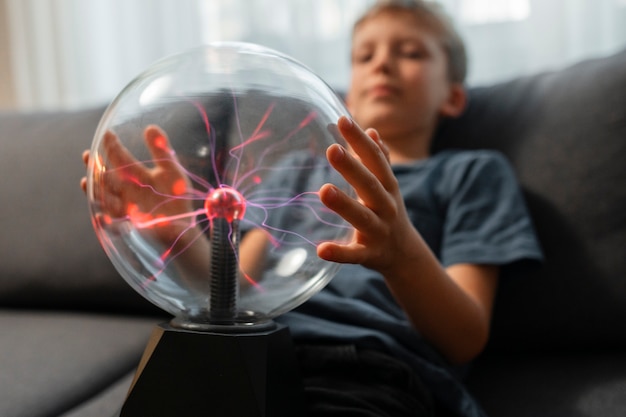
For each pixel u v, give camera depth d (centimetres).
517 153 87
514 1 119
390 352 64
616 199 79
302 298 50
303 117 46
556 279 79
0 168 98
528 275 80
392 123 94
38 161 97
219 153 44
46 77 156
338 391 58
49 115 104
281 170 45
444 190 84
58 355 71
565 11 115
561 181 82
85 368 69
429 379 64
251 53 49
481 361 81
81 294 90
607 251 78
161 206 45
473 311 67
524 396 68
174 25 144
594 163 81
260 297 47
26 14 155
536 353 82
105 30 151
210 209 45
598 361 75
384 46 95
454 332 66
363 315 68
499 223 77
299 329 66
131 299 90
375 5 101
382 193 49
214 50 49
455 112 98
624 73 83
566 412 63
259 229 46
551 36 115
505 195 81
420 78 94
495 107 95
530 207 83
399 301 64
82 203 93
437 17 100
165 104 45
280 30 135
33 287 92
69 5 152
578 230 80
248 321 48
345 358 62
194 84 46
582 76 87
